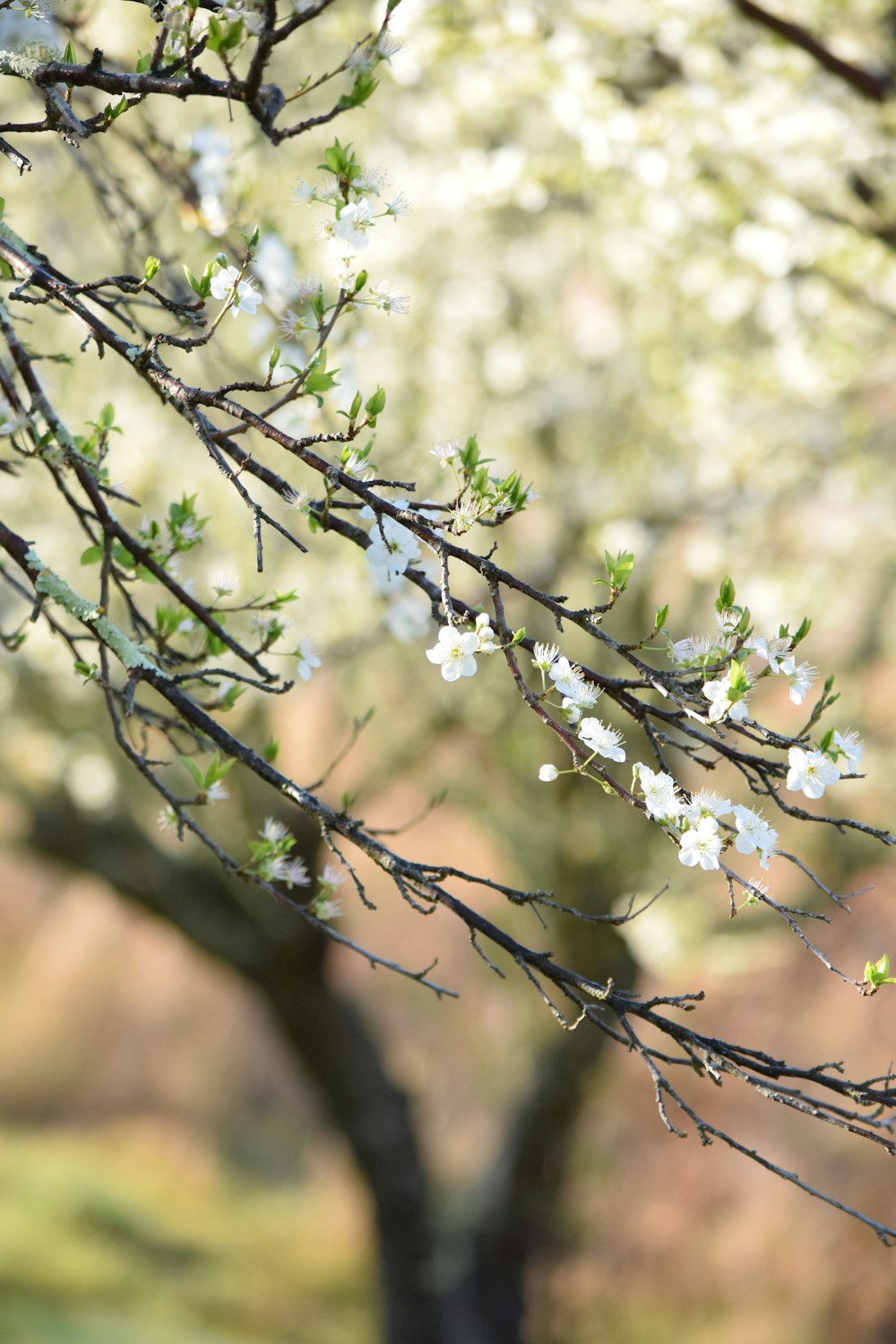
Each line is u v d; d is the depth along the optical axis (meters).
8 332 2.07
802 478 7.54
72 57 1.93
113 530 2.36
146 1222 17.22
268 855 2.20
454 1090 15.34
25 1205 16.97
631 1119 14.66
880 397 7.76
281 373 2.84
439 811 13.98
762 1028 14.52
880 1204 13.89
